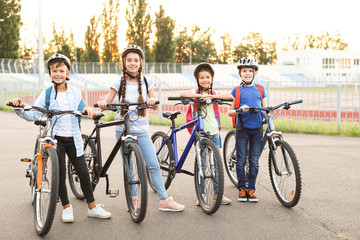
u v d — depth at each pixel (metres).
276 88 12.89
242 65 4.93
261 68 74.69
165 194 4.50
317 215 4.29
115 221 4.17
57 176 3.65
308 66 76.50
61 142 4.12
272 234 3.77
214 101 4.64
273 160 4.74
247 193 4.92
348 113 15.66
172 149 4.96
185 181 5.81
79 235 3.79
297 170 4.34
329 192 5.14
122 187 5.50
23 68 50.56
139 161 3.97
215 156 4.21
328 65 76.19
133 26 80.81
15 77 44.81
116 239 3.68
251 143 4.92
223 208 4.57
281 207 4.58
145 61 81.94
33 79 47.22
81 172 4.24
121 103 4.20
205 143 4.40
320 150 8.11
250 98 4.91
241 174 4.86
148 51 82.31
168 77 62.03
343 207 4.55
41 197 3.89
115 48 81.25
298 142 9.22
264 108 4.72
